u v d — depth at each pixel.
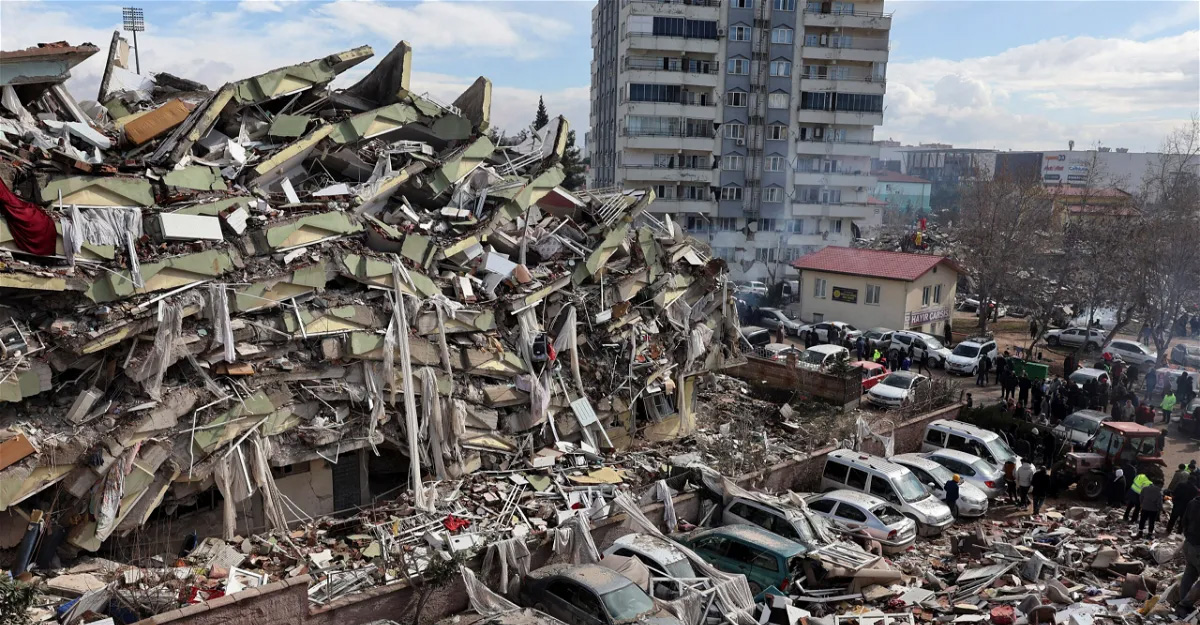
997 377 38.56
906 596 17.94
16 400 15.39
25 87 19.34
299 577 15.19
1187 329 54.97
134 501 16.48
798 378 33.78
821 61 74.56
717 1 72.06
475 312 21.78
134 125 20.03
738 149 74.44
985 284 53.78
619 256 26.42
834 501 22.02
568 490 21.23
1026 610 16.47
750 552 18.48
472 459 21.86
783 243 76.44
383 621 15.21
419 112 24.44
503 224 23.98
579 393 24.30
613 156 80.56
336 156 22.69
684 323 27.56
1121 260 47.78
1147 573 18.48
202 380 17.61
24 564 15.34
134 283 16.77
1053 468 26.27
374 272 20.05
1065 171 155.38
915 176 180.50
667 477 22.81
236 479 17.97
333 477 20.55
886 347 46.25
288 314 18.75
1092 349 50.16
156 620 13.66
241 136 21.30
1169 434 32.31
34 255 16.03
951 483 23.61
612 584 16.02
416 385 20.72
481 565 17.45
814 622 16.45
